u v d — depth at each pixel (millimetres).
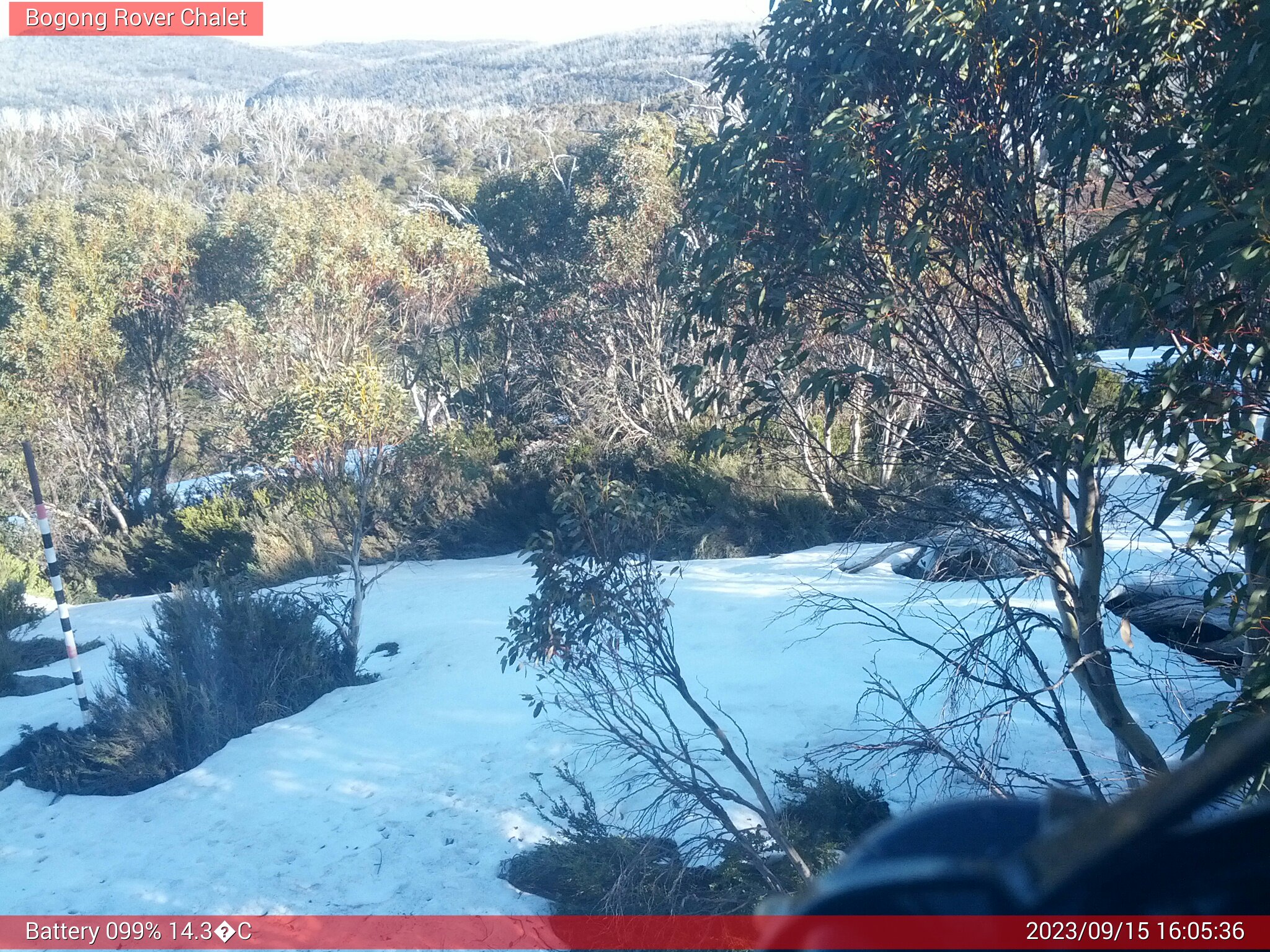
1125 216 3201
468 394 27688
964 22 3793
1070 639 4602
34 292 23984
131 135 106438
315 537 16359
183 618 9172
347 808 6348
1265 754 1008
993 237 4203
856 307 4387
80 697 8812
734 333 4676
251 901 5344
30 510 24922
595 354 21734
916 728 5125
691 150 4801
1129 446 3949
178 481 31359
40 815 7160
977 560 5195
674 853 4793
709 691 7371
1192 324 3291
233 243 26031
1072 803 1227
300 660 9172
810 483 8469
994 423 4418
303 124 109250
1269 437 3166
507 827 5754
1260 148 2781
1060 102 3621
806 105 4375
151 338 25844
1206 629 5559
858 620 8164
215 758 7637
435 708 7867
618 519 4781
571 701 7238
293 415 11008
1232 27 3338
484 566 15609
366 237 24828
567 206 27797
